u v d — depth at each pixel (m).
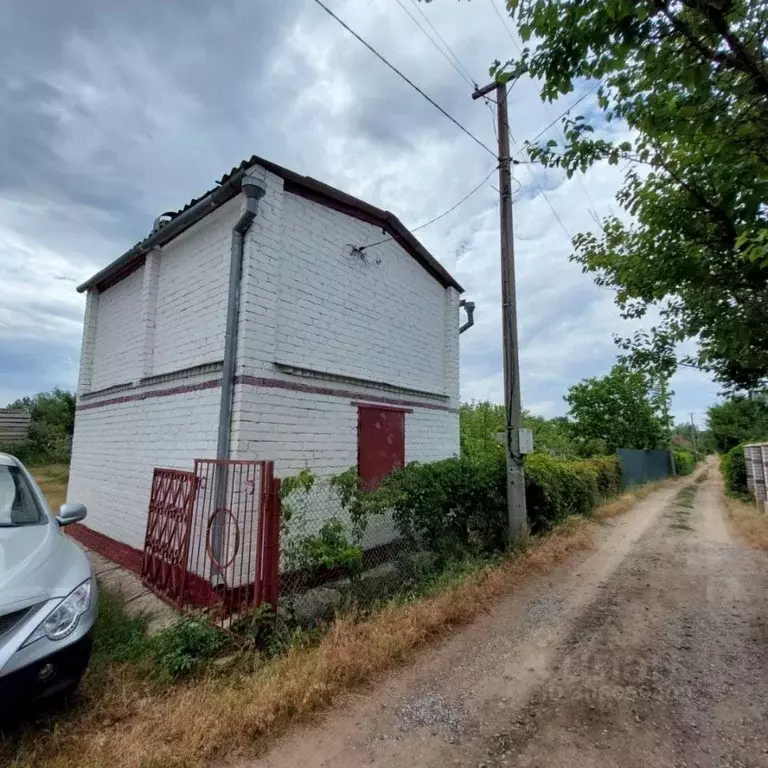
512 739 2.67
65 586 3.03
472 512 6.65
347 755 2.55
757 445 12.64
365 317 7.27
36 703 2.71
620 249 6.31
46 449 19.33
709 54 2.57
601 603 5.03
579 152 4.09
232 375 5.25
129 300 7.99
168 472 5.61
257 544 4.23
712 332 4.73
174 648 3.70
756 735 2.71
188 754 2.51
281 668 3.36
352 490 5.07
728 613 4.77
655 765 2.44
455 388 9.42
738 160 3.45
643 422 21.64
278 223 5.81
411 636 3.84
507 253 7.60
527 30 2.94
